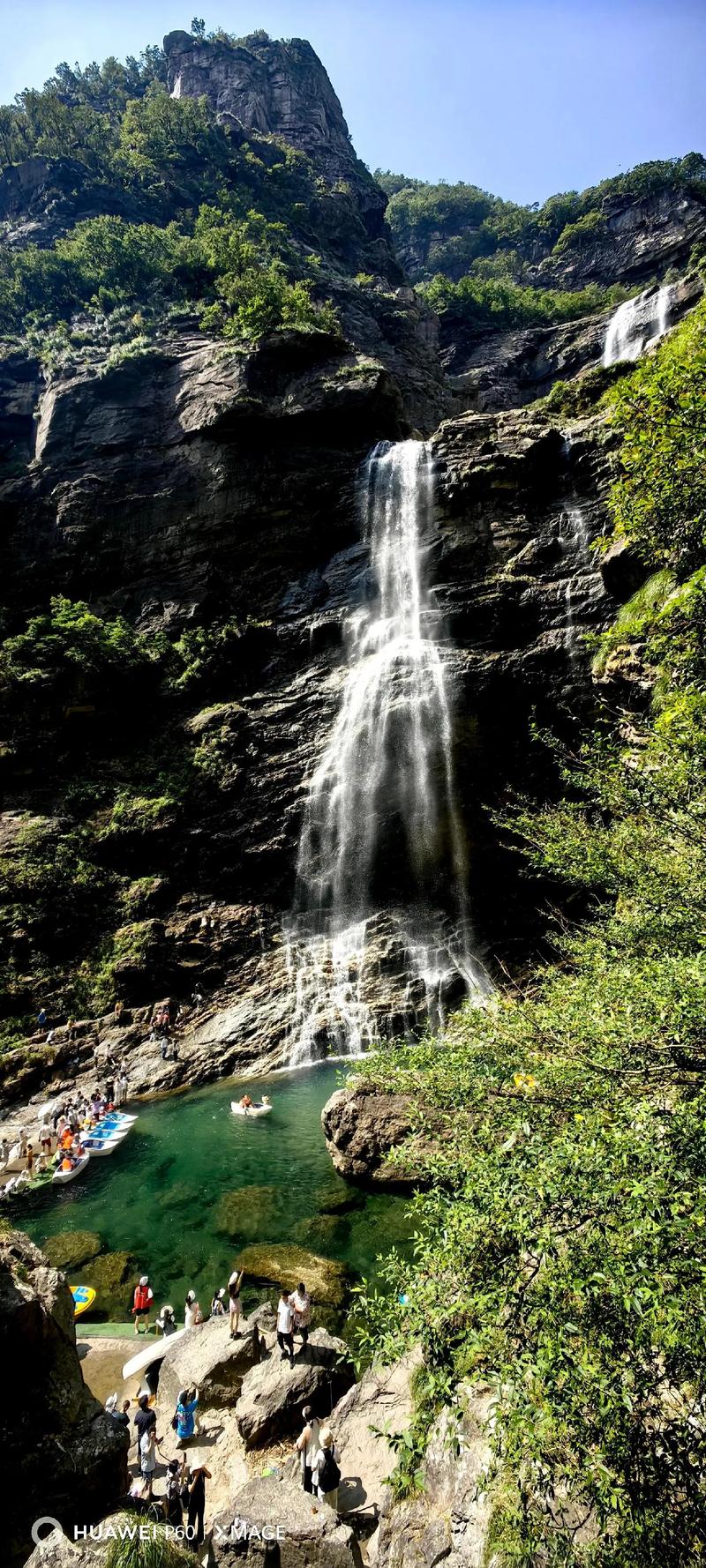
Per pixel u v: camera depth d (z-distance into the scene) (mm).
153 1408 10297
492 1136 6082
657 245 85938
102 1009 24203
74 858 27641
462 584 30641
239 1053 22938
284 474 35938
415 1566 6578
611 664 24797
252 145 78625
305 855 28391
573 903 26828
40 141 67875
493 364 72000
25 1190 16438
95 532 36531
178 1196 15812
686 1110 4730
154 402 39062
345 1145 15977
